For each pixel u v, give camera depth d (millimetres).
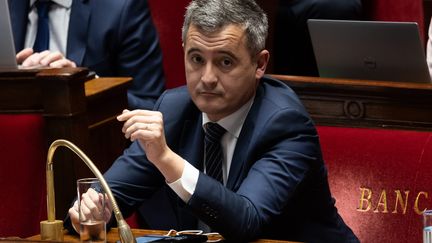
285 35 17156
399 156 10492
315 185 9688
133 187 9820
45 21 14570
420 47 12680
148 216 10188
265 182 9117
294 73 17375
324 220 9820
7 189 10906
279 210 9102
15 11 14508
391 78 13133
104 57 14484
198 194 8688
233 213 8734
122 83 12047
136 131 8602
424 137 10539
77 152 8125
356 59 13305
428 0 16781
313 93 12578
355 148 10688
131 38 14547
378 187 10492
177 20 15742
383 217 10422
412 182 10383
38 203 10898
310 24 13555
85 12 14500
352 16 16688
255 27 9211
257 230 8914
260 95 9617
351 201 10555
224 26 9055
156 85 14758
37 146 10891
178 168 8703
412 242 10281
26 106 10945
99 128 11461
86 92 11320
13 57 11469
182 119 9875
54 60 12984
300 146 9375
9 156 10914
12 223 10875
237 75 9172
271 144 9414
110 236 9227
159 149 8680
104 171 11539
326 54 13578
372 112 12320
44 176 10906
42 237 8445
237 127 9570
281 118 9398
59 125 10688
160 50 14945
